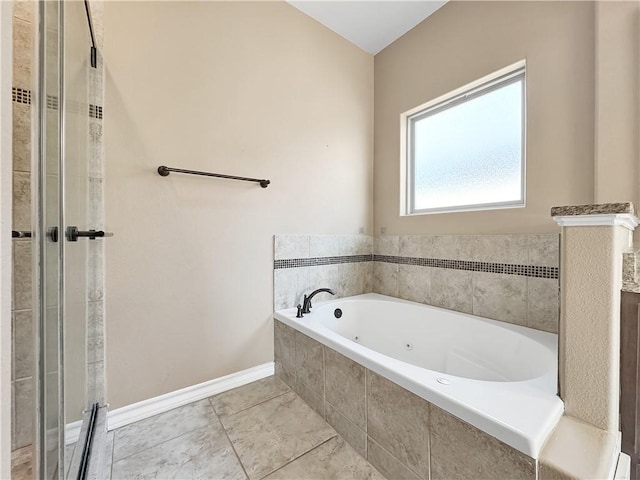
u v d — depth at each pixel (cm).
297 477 115
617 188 130
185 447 130
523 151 175
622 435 102
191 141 164
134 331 147
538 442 74
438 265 208
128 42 145
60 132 76
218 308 174
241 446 131
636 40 126
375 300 225
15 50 102
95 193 137
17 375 76
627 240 100
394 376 111
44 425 62
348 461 123
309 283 215
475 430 86
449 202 217
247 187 185
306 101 213
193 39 164
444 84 206
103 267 139
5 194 38
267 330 194
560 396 93
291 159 205
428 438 99
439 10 209
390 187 246
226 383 177
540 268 158
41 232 61
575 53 147
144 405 150
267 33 193
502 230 175
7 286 38
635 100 126
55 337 70
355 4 204
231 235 179
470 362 173
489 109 193
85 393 121
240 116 181
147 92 150
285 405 162
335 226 232
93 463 110
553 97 154
